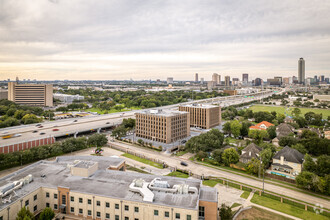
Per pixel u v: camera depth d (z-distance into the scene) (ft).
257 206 281.13
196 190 235.81
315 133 595.88
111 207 226.38
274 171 388.78
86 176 270.87
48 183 254.06
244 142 549.13
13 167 401.08
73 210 239.30
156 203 215.92
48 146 453.99
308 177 323.98
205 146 473.67
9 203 209.46
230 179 362.12
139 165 423.64
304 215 263.49
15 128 644.69
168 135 569.23
